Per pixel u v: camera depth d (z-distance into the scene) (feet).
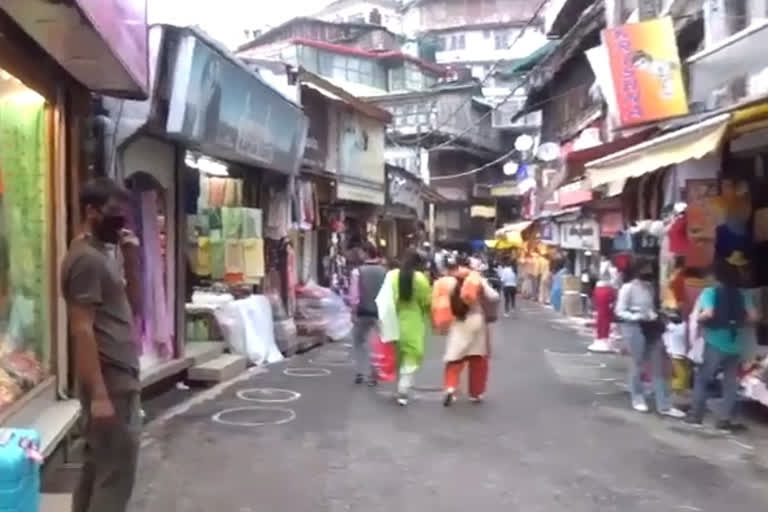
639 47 40.98
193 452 26.94
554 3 95.96
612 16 67.46
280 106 51.31
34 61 23.49
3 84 23.40
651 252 47.83
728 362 31.37
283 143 54.24
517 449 28.04
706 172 42.42
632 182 58.95
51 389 25.63
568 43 80.53
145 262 36.76
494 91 170.09
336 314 63.67
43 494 21.29
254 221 49.62
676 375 38.60
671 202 47.50
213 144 40.22
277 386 40.86
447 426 31.73
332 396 38.17
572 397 38.68
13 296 24.94
